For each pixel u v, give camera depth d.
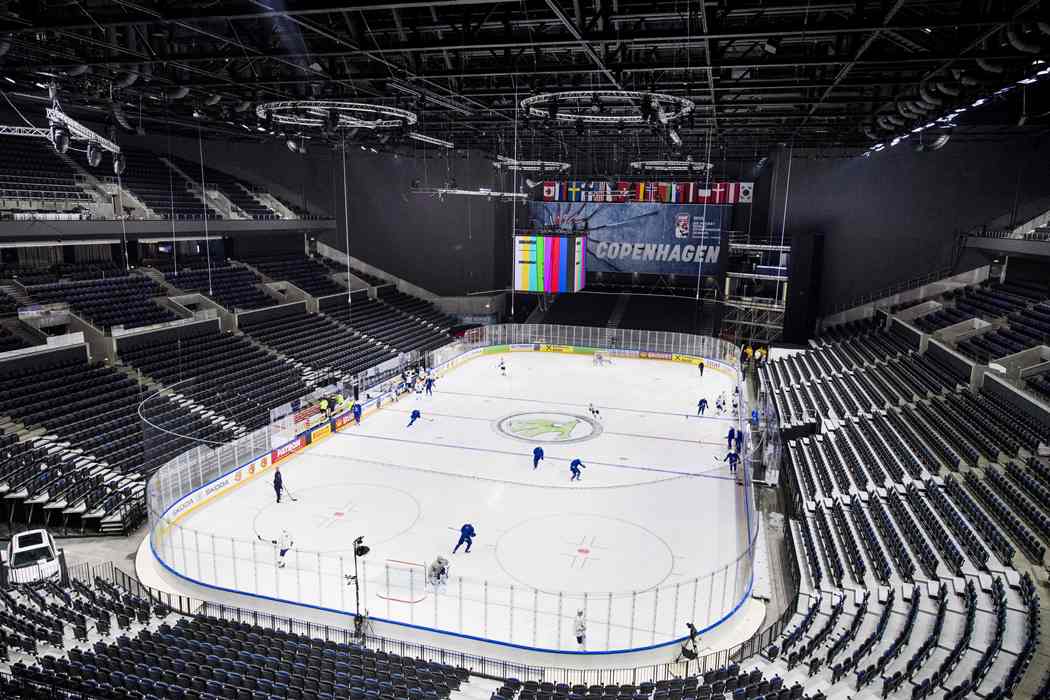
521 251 44.12
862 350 43.25
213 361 38.06
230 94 29.97
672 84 26.56
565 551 23.05
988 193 46.31
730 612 19.06
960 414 29.53
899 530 22.28
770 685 14.41
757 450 30.61
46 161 41.44
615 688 15.21
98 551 23.22
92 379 32.03
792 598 19.80
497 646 17.56
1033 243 35.44
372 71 26.98
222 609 19.03
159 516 22.20
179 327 38.66
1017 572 18.83
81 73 23.34
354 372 43.28
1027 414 27.19
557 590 20.53
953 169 47.06
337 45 22.30
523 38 18.39
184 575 20.88
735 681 14.88
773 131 41.88
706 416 39.56
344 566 21.78
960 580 18.78
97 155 25.69
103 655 15.14
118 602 18.56
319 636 18.73
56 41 22.33
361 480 29.42
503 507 26.66
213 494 27.12
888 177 49.03
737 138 45.72
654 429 37.00
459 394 43.94
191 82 27.06
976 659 15.41
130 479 26.69
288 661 15.71
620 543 23.75
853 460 28.41
